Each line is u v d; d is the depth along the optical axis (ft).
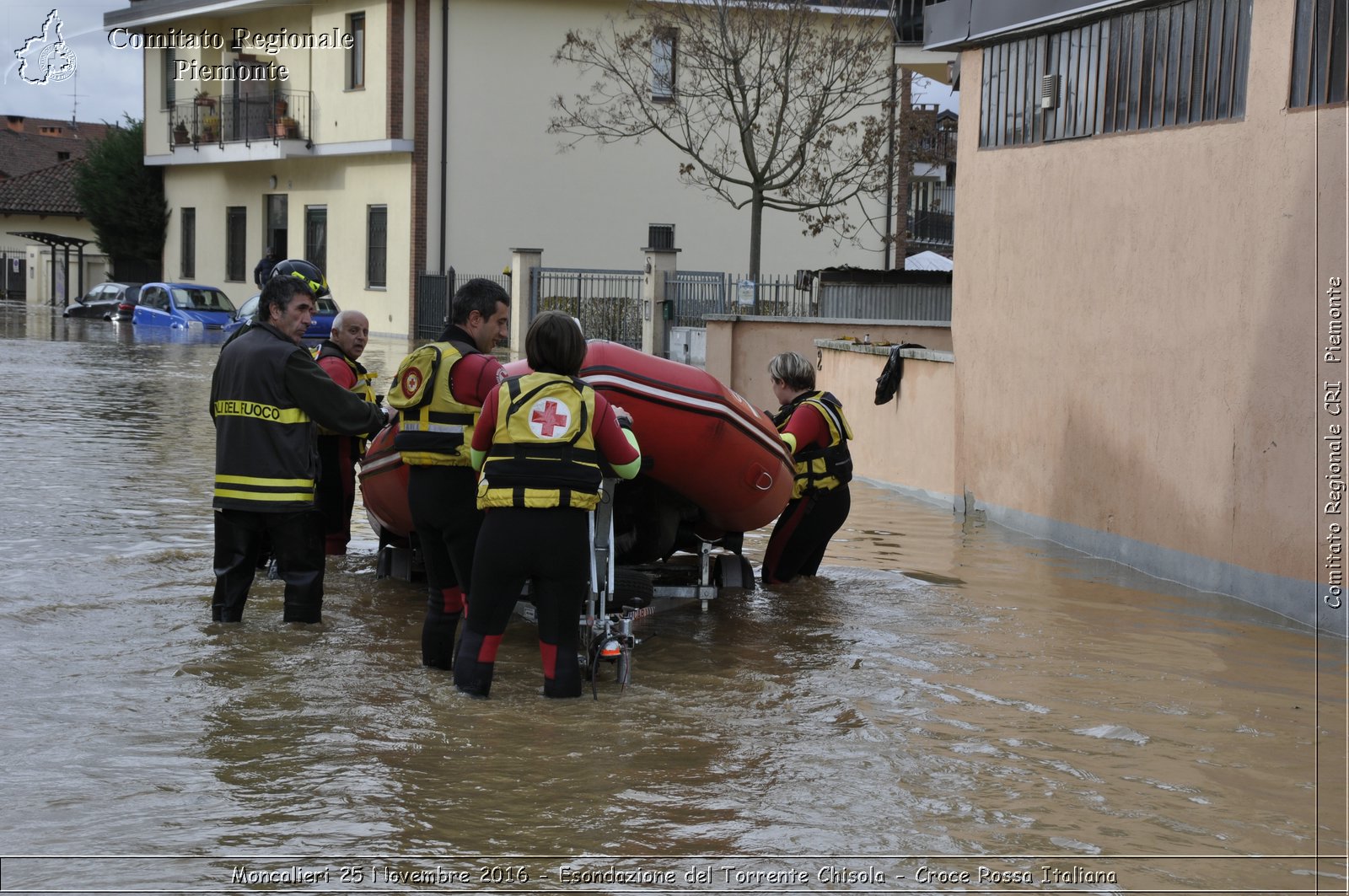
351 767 15.88
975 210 35.63
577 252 115.96
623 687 19.52
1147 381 28.32
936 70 76.59
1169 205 27.58
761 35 94.27
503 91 112.88
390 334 115.75
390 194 115.14
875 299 57.11
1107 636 23.04
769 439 24.12
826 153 113.39
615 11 114.01
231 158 128.36
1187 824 14.66
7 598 23.63
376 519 26.78
